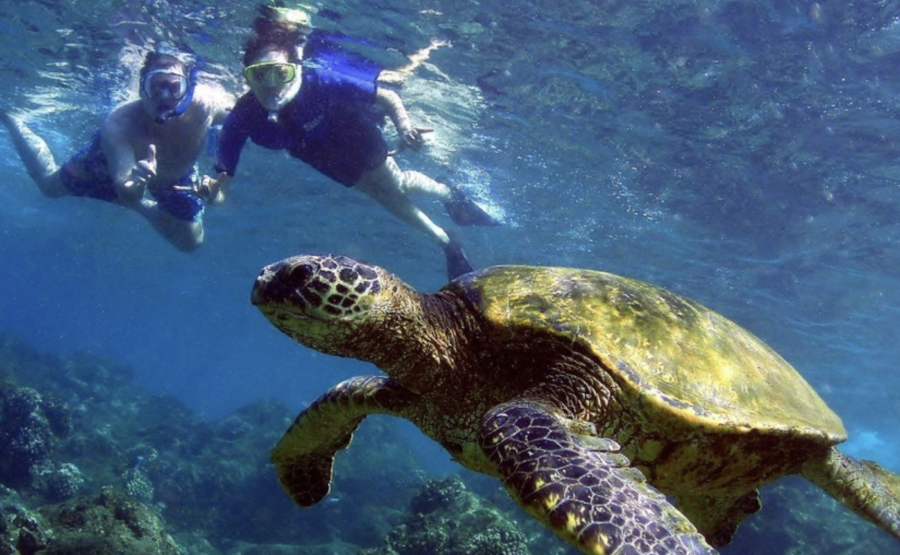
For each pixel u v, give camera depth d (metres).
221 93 14.18
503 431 2.72
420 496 11.80
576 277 3.89
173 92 10.02
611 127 13.74
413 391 3.69
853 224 15.55
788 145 13.05
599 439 2.77
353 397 3.80
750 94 11.84
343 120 9.57
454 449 3.76
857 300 20.08
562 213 18.66
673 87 12.03
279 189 21.80
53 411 16.92
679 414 3.12
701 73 11.54
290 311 3.28
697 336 3.66
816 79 11.22
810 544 14.38
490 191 18.28
